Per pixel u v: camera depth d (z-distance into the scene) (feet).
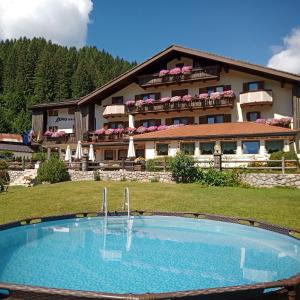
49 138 133.39
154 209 48.75
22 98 307.17
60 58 343.87
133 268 25.02
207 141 89.97
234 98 104.32
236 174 67.87
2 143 164.86
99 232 37.81
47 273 23.79
